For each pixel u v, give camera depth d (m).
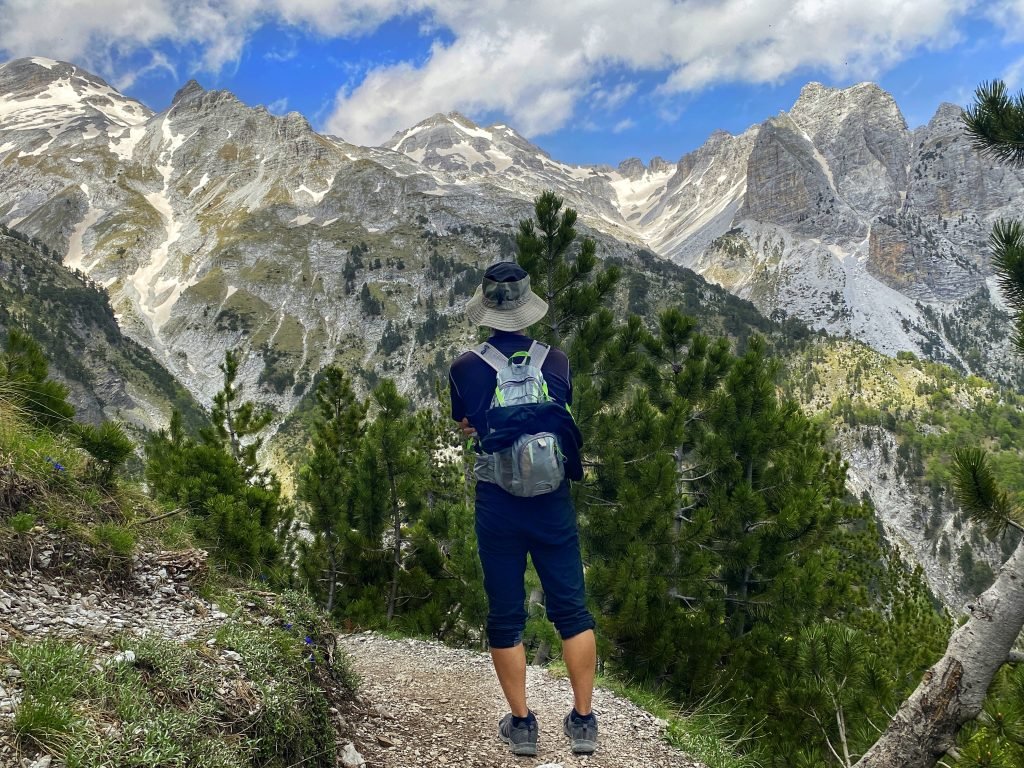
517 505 3.64
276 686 3.64
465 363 3.74
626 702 6.16
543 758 4.30
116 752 2.63
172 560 4.71
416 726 4.55
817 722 7.63
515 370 3.65
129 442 5.35
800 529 12.04
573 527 3.81
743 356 13.23
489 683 5.85
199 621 4.17
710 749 5.45
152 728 2.85
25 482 4.47
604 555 11.37
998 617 4.57
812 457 13.38
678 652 10.07
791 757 7.48
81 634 3.50
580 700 4.09
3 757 2.39
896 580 20.86
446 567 13.25
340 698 4.42
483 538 3.75
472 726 4.71
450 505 14.28
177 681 3.27
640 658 10.30
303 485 12.88
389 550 13.30
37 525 4.25
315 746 3.61
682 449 14.49
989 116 5.59
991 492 4.71
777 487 13.19
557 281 13.16
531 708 5.33
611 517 11.38
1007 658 4.59
